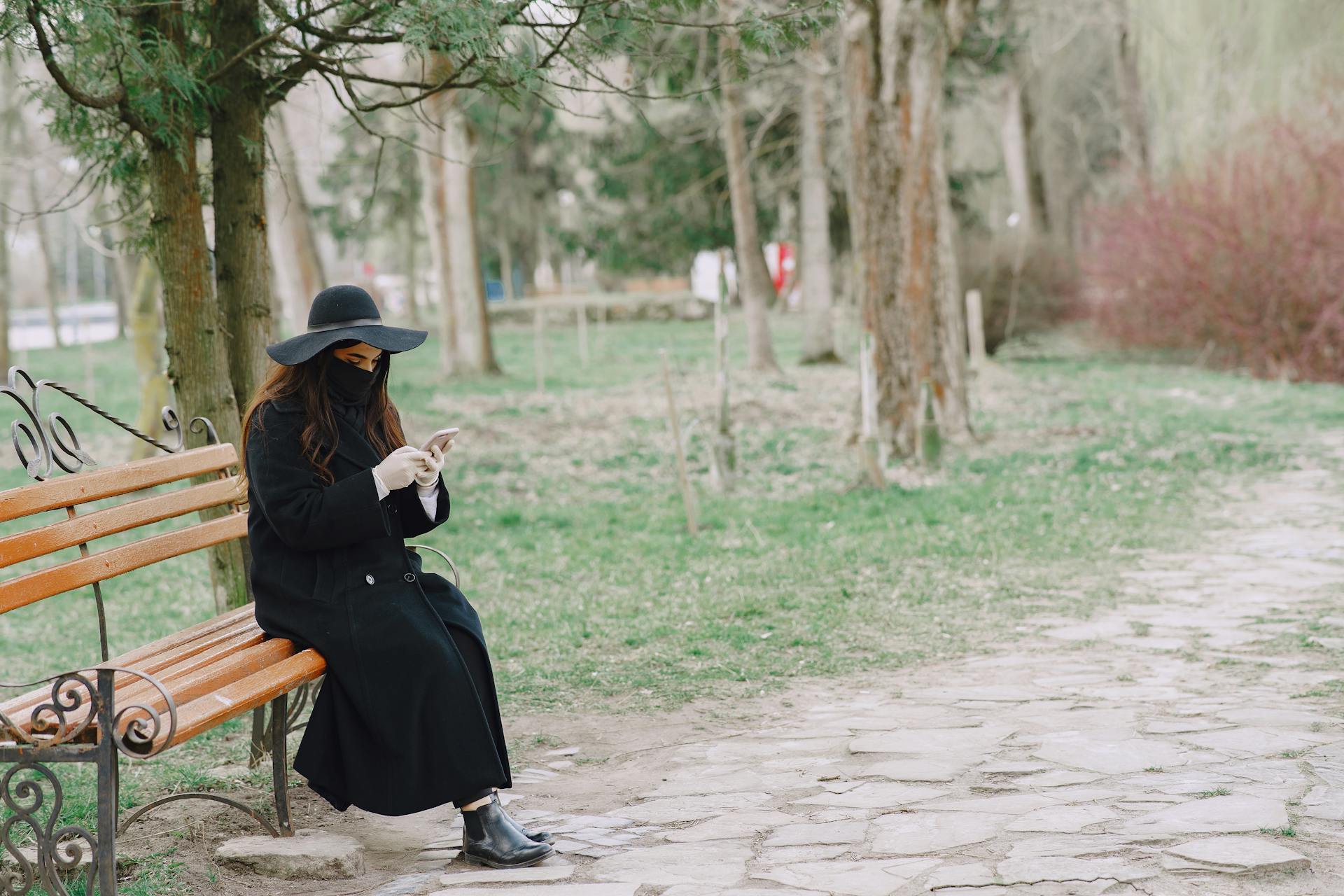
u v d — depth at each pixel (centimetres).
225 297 566
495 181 4384
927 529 980
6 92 1927
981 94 2709
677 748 496
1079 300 2625
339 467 378
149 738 307
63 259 7312
